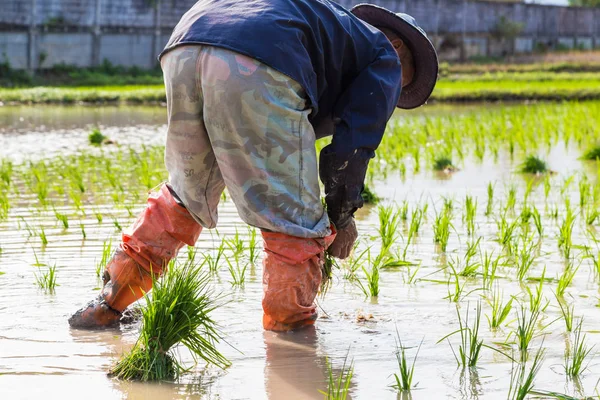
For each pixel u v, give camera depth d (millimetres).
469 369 4168
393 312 5105
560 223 7703
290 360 4301
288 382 3992
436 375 4086
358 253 6496
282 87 4309
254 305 5223
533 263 6258
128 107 25516
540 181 10211
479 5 47688
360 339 4633
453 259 6348
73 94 27250
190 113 4469
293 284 4617
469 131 16000
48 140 15484
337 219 4754
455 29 47156
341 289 5605
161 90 28766
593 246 6746
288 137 4375
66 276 5754
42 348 4438
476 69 41812
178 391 3869
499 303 5242
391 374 4102
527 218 7652
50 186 9766
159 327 4098
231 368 4195
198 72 4359
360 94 4547
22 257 6262
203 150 4578
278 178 4418
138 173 10789
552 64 43406
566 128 15664
